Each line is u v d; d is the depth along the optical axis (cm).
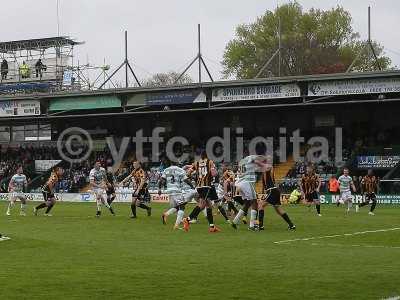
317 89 4769
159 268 1429
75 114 5791
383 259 1559
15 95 5747
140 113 5453
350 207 3909
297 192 4725
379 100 4678
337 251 1727
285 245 1881
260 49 8575
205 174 2358
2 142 6694
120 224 2755
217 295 1139
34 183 5981
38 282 1260
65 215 3478
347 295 1137
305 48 8394
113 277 1314
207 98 5134
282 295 1138
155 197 5328
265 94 4925
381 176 5125
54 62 6569
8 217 3312
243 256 1623
